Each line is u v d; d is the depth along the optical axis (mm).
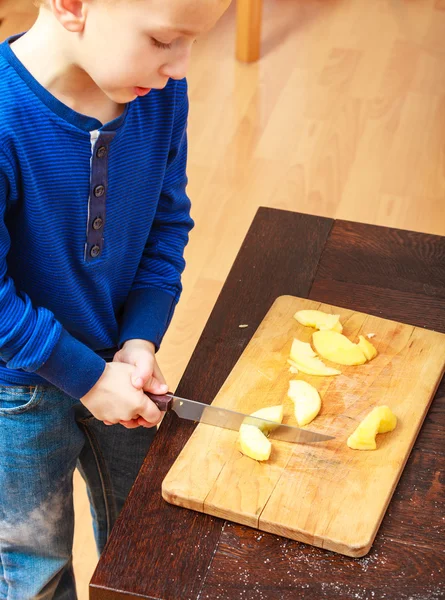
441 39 3619
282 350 1183
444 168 2896
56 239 1077
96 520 1540
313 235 1397
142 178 1134
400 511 985
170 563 935
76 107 1013
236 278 1317
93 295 1188
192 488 987
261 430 1055
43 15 963
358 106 3199
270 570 929
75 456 1338
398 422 1074
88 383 1096
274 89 3289
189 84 3311
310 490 986
